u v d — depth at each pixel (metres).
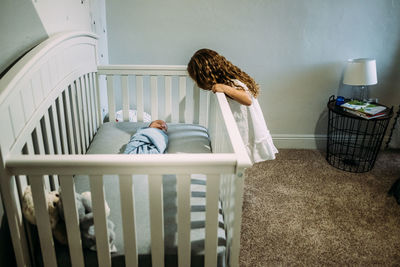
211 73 1.80
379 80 3.03
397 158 3.04
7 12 1.27
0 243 1.21
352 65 2.74
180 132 2.20
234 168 1.08
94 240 1.18
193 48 2.86
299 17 2.82
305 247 1.91
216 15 2.78
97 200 1.10
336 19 2.84
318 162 2.95
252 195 2.42
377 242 1.97
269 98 3.06
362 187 2.55
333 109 2.78
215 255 1.20
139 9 2.72
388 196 2.44
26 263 1.21
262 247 1.90
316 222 2.13
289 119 3.14
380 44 2.93
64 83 1.67
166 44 2.83
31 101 1.29
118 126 2.30
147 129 2.03
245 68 2.95
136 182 1.59
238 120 1.83
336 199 2.39
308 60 2.95
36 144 1.38
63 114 1.70
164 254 1.20
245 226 2.07
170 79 2.36
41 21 1.57
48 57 1.46
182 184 1.09
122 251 1.21
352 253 1.88
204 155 1.07
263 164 2.89
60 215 1.15
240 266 1.76
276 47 2.90
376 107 2.71
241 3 2.76
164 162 1.04
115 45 2.81
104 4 2.68
